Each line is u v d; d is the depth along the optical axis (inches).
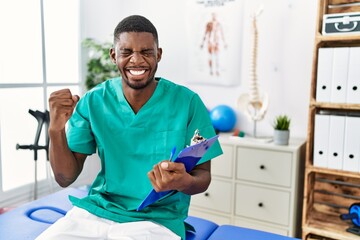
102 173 47.1
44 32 94.1
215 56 96.3
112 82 48.0
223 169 82.6
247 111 86.0
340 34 65.8
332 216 78.2
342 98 67.2
